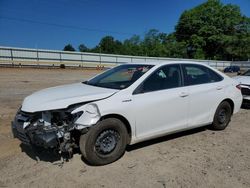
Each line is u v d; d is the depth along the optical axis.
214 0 86.88
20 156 4.46
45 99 4.18
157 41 97.44
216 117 5.91
